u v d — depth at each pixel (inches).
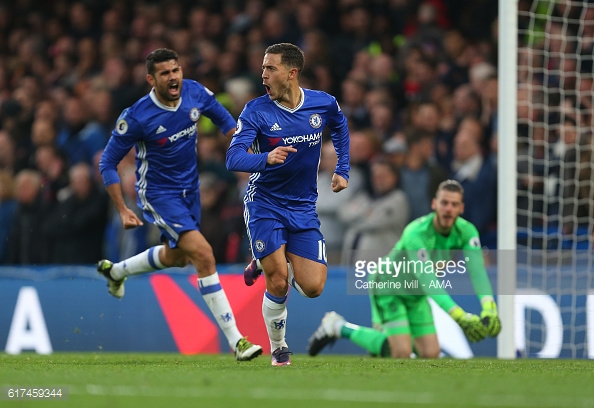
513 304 1055.6
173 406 489.7
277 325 817.5
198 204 917.8
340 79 1648.6
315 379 641.6
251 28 1749.5
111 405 495.2
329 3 1742.1
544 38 1515.7
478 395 539.8
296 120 789.2
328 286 1221.1
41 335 1291.8
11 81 1939.0
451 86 1539.1
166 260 966.4
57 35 1966.0
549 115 1428.4
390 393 550.0
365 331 1112.2
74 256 1469.0
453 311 1031.0
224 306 865.5
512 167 1068.5
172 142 879.7
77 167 1476.4
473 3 1662.2
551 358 1122.0
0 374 695.1
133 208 1460.4
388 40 1679.4
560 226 1280.8
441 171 1380.4
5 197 1578.5
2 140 1696.6
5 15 2009.1
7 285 1316.4
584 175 1328.7
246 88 1610.5
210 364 836.6
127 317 1270.9
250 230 807.7
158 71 847.7
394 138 1440.7
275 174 793.6
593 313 1138.0
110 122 1638.8
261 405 492.4
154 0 1927.9
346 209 1382.9
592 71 1502.2
